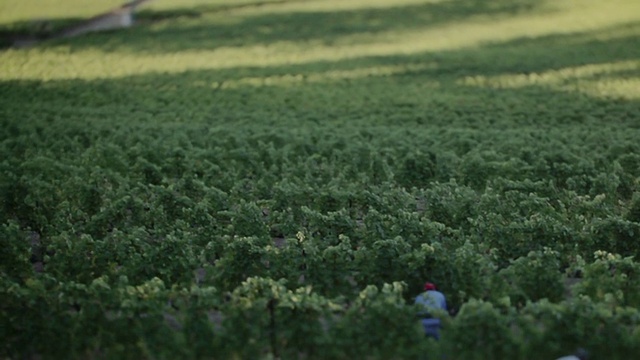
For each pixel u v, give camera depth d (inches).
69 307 875.4
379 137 1845.5
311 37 3462.1
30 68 2856.8
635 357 776.9
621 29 3430.1
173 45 3307.1
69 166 1473.9
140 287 857.5
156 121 2082.9
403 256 946.7
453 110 2273.6
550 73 2721.5
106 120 2055.9
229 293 892.6
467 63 2940.5
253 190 1328.7
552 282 906.1
